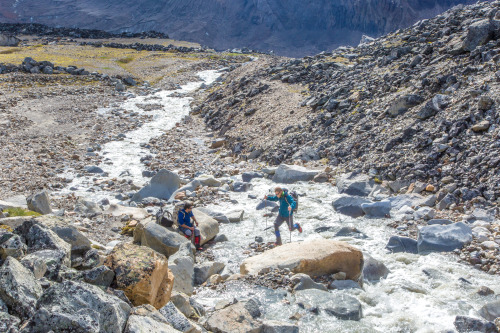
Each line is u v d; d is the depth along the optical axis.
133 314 6.30
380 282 10.38
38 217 10.22
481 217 13.55
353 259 10.42
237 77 55.59
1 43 120.12
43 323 5.18
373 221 14.86
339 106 27.53
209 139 34.41
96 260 7.98
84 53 99.75
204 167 25.05
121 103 49.66
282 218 12.88
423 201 15.59
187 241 12.50
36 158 26.61
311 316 8.30
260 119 33.00
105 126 37.97
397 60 33.47
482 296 9.27
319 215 15.73
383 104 24.88
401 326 8.25
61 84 57.84
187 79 70.75
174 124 40.28
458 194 15.27
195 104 48.91
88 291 5.82
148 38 169.50
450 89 21.64
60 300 5.58
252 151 26.61
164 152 29.94
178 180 20.23
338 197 17.33
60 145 30.39
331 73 38.81
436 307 8.93
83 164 26.09
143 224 13.49
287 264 10.30
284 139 26.47
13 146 29.25
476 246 11.70
